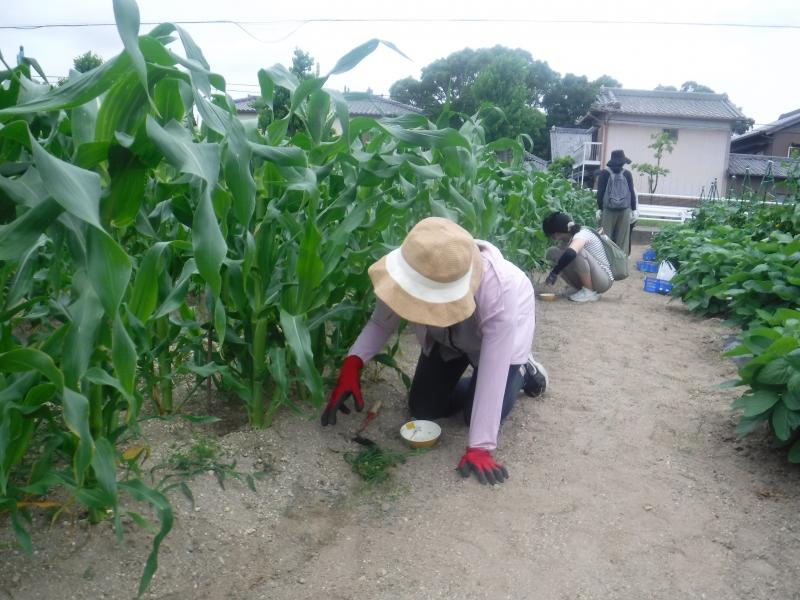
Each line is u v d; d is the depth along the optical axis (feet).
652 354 13.56
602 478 8.01
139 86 4.52
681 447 8.91
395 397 10.27
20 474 6.51
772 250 15.56
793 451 7.95
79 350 4.61
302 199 7.77
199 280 8.20
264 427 8.50
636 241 50.72
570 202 32.01
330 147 7.55
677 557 6.48
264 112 8.38
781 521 7.11
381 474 7.88
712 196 42.22
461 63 116.67
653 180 86.53
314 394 7.39
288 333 7.27
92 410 5.40
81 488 5.20
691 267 17.97
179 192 6.68
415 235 6.82
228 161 5.06
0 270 5.61
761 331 8.67
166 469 7.31
